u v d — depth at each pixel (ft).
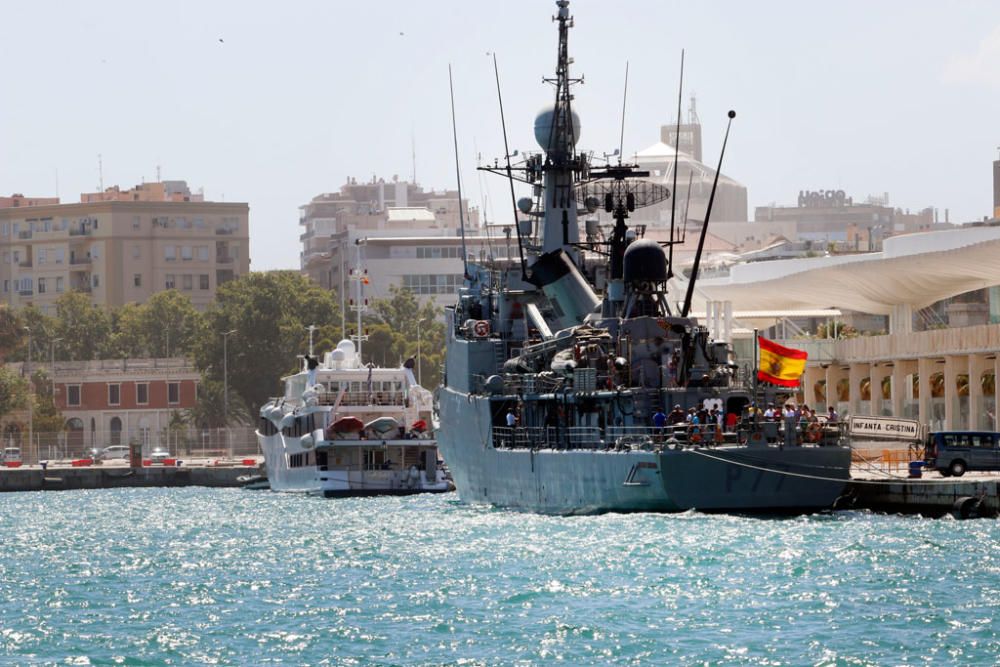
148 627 497.46
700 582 531.09
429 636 465.88
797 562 560.20
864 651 428.15
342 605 524.52
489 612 499.10
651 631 460.14
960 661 416.05
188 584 594.65
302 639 468.34
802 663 418.92
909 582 517.96
